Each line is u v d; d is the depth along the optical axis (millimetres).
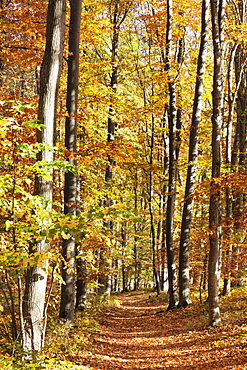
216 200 10734
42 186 5930
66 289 9984
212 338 9414
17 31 11453
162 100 16375
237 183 10156
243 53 17172
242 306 12703
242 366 6660
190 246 16594
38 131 6098
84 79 12367
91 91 11672
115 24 16734
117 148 11320
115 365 7938
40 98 6199
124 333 12180
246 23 13750
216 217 10719
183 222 15328
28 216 4938
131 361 8500
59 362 5895
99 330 11953
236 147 18672
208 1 13992
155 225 32125
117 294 33062
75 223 4414
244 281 16609
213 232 10695
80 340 9000
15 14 11039
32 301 5789
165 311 15633
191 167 15055
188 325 11789
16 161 5059
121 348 9953
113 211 4422
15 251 4875
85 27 12719
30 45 11164
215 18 10859
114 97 12906
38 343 5688
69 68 10188
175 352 8992
